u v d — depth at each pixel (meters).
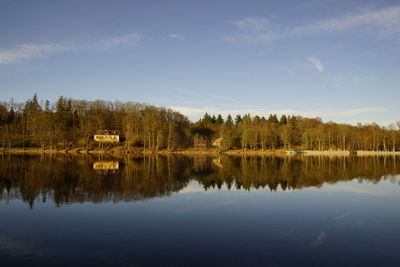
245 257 13.52
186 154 116.62
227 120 189.50
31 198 26.00
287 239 15.98
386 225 18.75
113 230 17.34
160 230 17.36
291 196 28.05
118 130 147.75
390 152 127.88
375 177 43.06
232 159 85.94
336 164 67.88
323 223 19.09
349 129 137.62
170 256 13.58
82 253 13.93
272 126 145.00
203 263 12.86
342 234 16.92
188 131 147.50
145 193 28.84
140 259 13.26
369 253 14.11
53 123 120.81
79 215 20.58
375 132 134.50
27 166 53.59
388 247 14.88
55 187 31.66
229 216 20.62
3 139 111.50
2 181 35.66
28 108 140.38
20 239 15.83
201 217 20.28
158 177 40.56
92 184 33.91
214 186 33.62
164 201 25.30
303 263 12.95
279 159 87.31
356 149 140.88
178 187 32.56
